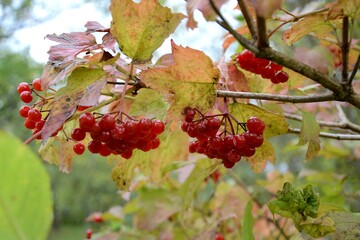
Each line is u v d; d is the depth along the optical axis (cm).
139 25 25
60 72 25
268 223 48
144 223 46
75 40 27
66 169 31
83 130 24
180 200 45
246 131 25
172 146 36
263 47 20
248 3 26
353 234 25
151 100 26
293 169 88
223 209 47
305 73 22
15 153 10
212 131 24
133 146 26
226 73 30
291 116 35
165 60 28
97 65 25
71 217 305
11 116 189
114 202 285
